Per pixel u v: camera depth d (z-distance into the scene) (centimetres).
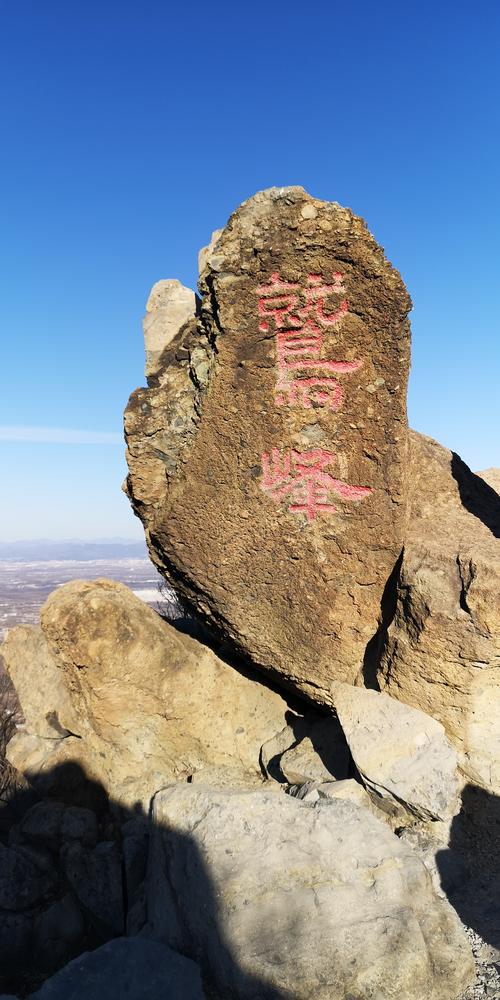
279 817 379
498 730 456
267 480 496
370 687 508
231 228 474
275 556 505
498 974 332
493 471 782
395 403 485
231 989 317
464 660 445
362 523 497
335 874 351
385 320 474
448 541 490
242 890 345
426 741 437
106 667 518
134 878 457
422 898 347
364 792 443
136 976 328
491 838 442
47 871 498
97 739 545
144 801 524
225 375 486
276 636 524
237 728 557
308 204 464
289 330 480
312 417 488
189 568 518
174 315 514
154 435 507
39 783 541
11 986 434
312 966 310
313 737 523
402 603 470
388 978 306
